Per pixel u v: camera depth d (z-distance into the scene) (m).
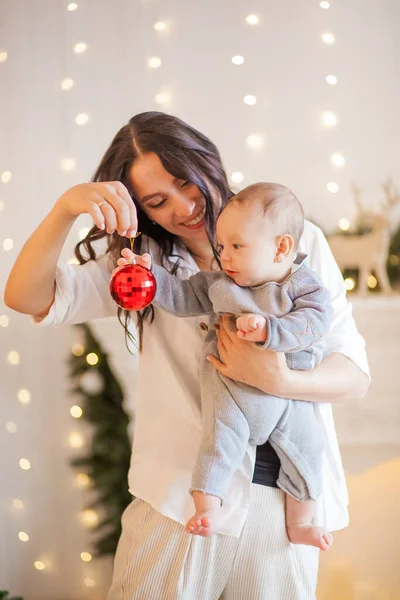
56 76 2.41
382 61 2.47
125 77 2.42
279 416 1.34
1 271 2.39
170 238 1.56
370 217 2.46
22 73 2.40
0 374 2.42
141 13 2.43
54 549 2.44
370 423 2.39
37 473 2.44
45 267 1.37
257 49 2.45
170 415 1.48
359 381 1.44
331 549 2.45
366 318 2.36
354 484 2.43
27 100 2.40
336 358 1.44
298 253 1.39
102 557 2.41
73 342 2.41
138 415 1.54
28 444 2.43
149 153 1.42
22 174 2.40
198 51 2.44
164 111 2.44
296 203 1.33
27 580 2.45
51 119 2.41
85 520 2.42
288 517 1.40
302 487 1.37
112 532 2.40
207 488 1.28
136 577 1.40
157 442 1.48
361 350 1.50
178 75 2.44
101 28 2.42
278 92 2.46
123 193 1.27
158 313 1.50
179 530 1.41
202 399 1.38
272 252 1.30
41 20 2.40
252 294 1.33
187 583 1.38
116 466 2.39
